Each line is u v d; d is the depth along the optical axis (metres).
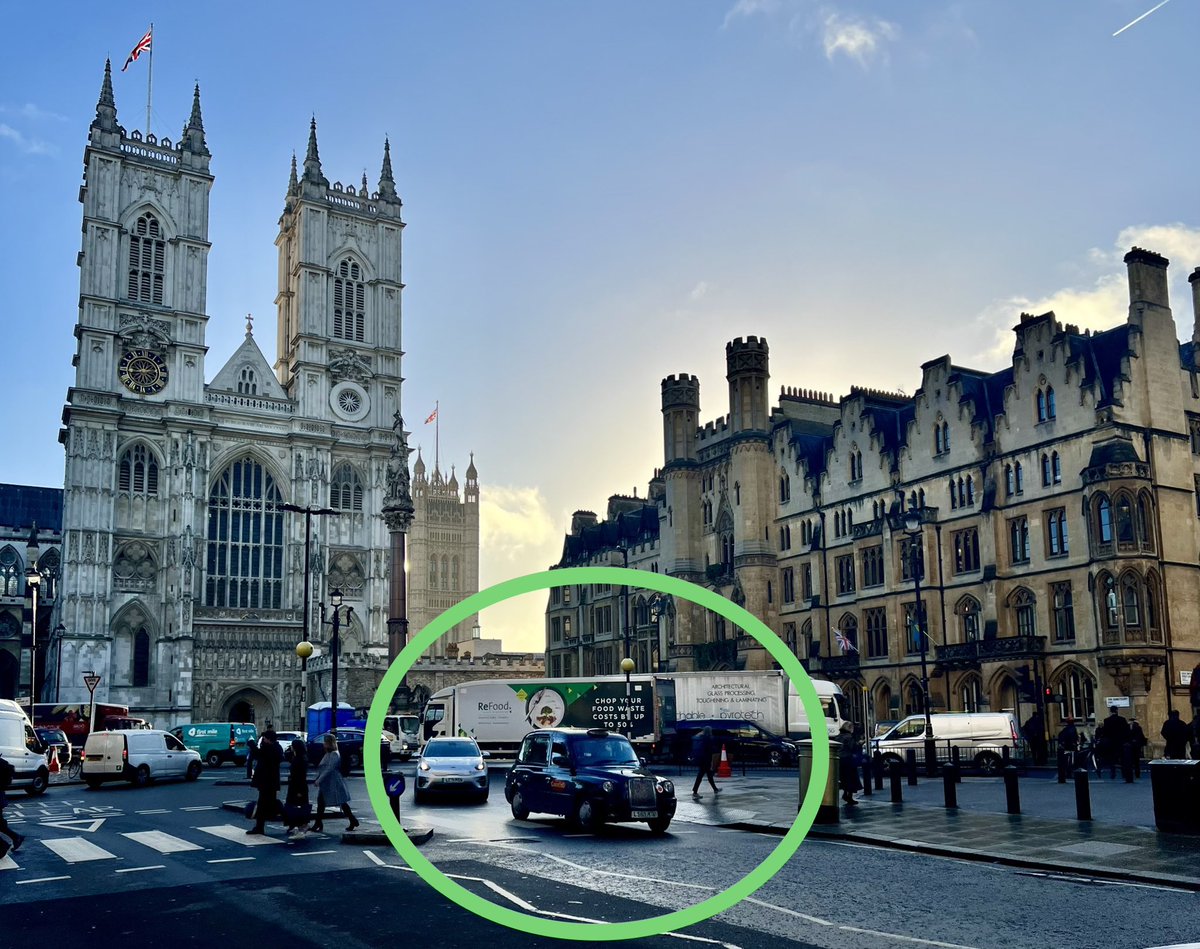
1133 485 53.62
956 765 36.38
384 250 119.75
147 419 102.94
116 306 104.19
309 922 13.99
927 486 66.44
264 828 24.48
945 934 12.98
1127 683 52.78
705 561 86.69
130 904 15.45
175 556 101.38
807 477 77.06
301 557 107.19
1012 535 60.56
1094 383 56.38
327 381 113.31
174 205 109.31
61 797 37.06
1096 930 13.19
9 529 131.12
